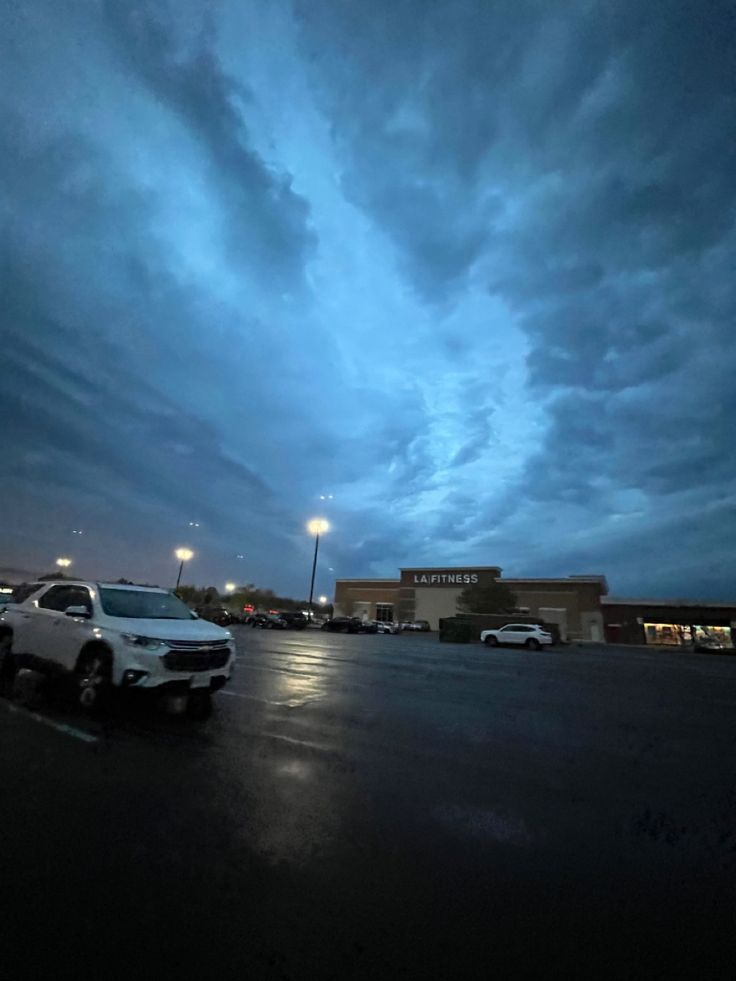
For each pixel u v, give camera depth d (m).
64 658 6.89
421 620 66.06
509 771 5.22
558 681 13.49
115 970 2.20
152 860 3.09
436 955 2.39
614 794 4.69
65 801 3.84
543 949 2.48
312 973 2.23
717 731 7.67
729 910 2.89
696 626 51.22
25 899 2.65
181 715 6.65
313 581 50.50
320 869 3.10
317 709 7.69
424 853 3.38
